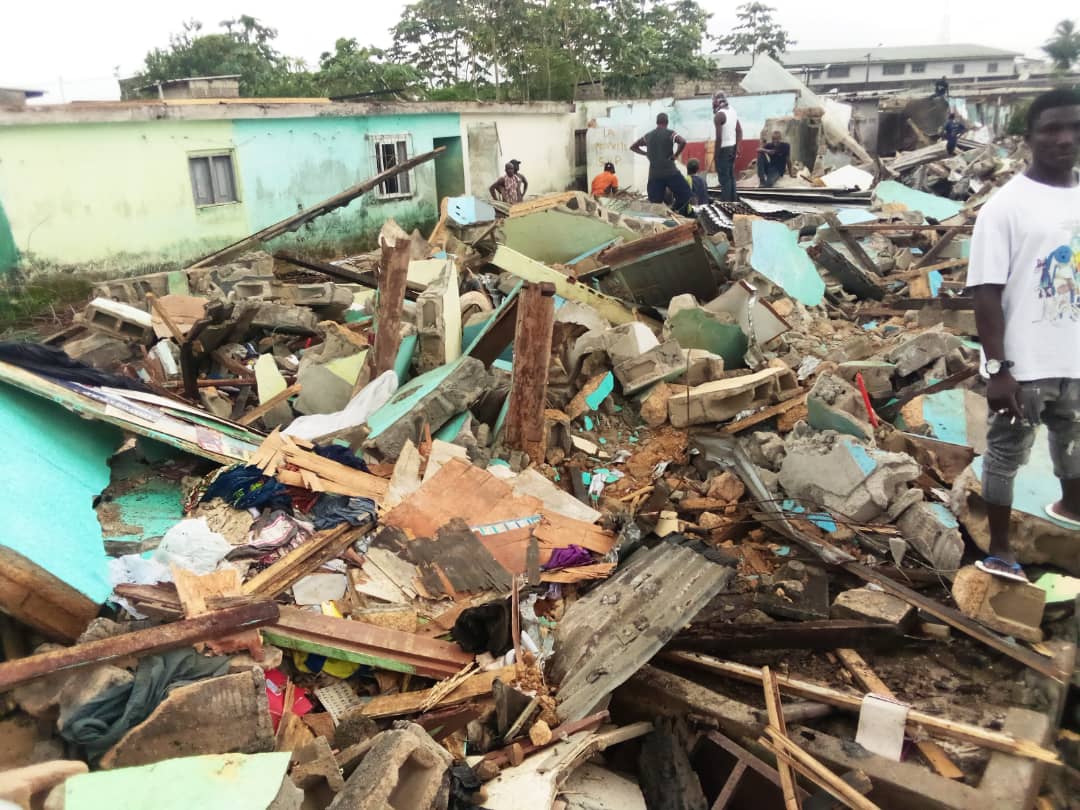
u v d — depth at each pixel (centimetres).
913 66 5684
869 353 708
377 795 245
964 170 1758
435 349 642
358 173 1541
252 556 397
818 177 1820
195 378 671
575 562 441
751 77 2564
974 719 331
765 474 532
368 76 2444
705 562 414
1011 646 358
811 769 319
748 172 2044
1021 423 335
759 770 331
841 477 473
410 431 516
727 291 764
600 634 379
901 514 458
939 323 853
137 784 207
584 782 339
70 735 248
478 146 1866
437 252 998
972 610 374
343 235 1527
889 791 310
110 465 466
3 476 340
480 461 515
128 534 397
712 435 596
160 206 1208
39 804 208
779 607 416
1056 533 388
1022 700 339
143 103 1155
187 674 275
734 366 722
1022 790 294
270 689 330
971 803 292
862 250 1069
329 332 712
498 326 608
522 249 944
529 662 373
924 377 626
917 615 397
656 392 624
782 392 630
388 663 354
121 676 262
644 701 379
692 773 341
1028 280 322
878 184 1573
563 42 2925
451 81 3120
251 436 533
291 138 1395
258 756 220
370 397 585
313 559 404
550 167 2181
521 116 2017
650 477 557
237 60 2550
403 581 410
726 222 1120
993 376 330
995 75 5362
